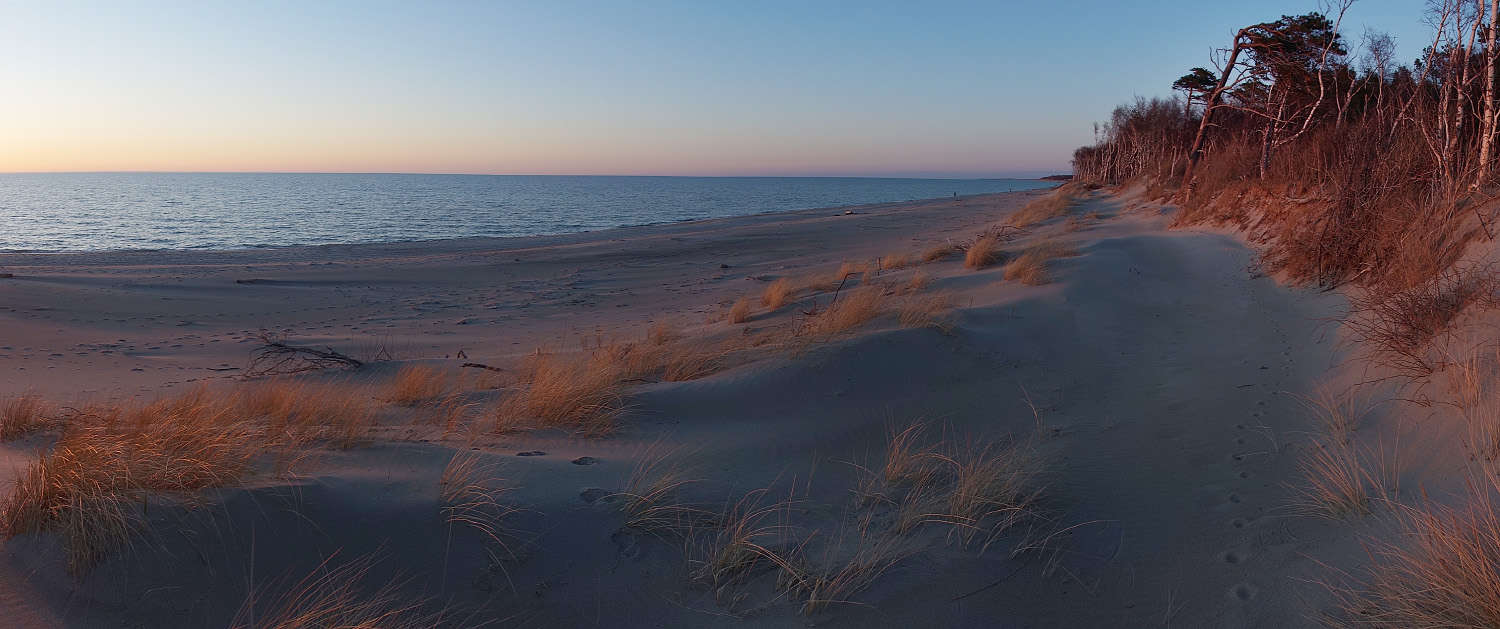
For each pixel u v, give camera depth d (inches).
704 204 3545.8
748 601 121.0
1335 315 310.0
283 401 226.5
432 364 362.3
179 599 102.0
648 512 143.9
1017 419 225.1
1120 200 1510.8
